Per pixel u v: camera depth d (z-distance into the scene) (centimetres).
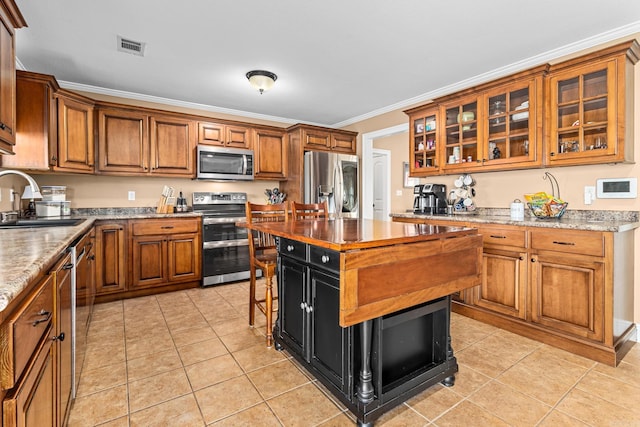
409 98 399
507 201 309
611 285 201
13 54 171
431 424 150
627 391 175
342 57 286
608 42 248
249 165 425
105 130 340
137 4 209
